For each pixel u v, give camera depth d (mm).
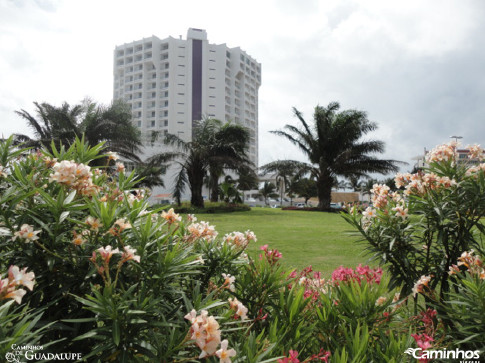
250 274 1953
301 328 1687
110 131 21500
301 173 24672
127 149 22578
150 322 1295
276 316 1680
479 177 2258
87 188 1713
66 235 1609
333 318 1735
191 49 74375
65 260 1471
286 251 6828
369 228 2557
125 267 1530
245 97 85688
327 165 23734
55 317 1510
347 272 2426
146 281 1524
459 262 1962
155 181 32125
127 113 24297
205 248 2014
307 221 14781
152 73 75125
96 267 1282
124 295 1260
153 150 34281
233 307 1450
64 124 20094
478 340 1576
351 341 1487
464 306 1678
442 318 1901
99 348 1200
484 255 2193
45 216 1570
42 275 1476
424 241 2479
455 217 2324
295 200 68312
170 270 1500
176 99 73000
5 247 1614
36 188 1606
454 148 2564
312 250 6969
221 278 1985
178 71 73750
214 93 76062
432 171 2521
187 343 1169
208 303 1431
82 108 22000
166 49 74500
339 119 23484
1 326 1091
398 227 2377
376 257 2398
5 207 1591
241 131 22359
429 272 2365
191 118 72938
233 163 20969
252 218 16422
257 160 90812
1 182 1883
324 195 24625
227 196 27031
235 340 1546
